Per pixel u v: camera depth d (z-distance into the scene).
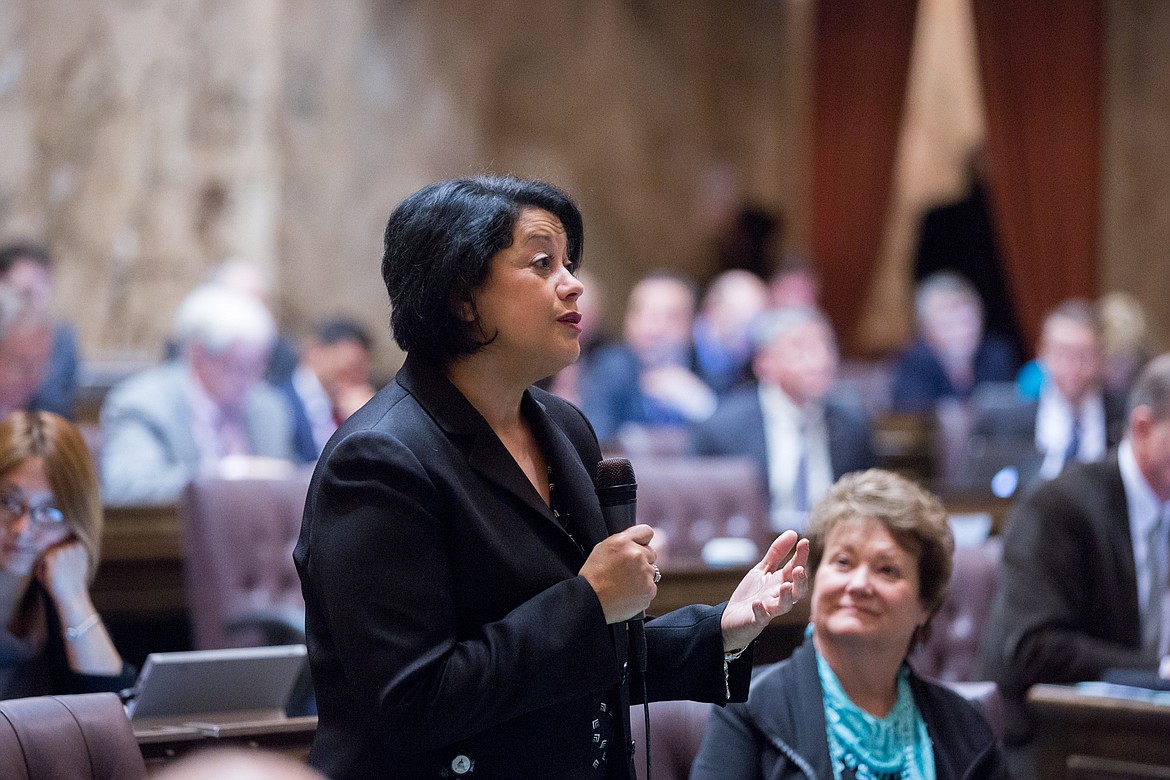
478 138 28.16
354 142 24.95
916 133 36.81
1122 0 30.94
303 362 19.30
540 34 29.94
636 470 13.65
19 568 7.79
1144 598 10.20
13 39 20.72
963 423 19.91
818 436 16.48
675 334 21.83
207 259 22.66
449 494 5.25
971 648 10.66
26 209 20.78
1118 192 30.97
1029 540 10.23
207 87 22.72
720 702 5.75
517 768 5.30
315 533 5.22
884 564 7.70
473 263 5.35
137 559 12.56
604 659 5.13
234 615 11.42
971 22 32.72
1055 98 31.11
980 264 33.62
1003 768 7.69
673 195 32.78
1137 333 20.38
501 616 5.27
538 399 5.96
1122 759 8.88
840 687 7.68
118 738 6.27
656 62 32.56
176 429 14.30
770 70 34.38
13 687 7.75
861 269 34.06
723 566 10.78
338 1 24.69
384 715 5.00
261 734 7.16
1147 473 10.25
